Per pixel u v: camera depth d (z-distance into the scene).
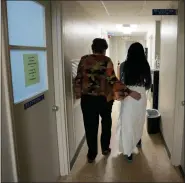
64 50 2.27
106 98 2.47
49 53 1.97
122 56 10.23
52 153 2.09
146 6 3.27
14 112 1.26
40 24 1.74
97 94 2.40
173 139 2.51
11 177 1.17
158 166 2.57
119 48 10.20
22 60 1.39
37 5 1.67
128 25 5.66
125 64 2.54
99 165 2.62
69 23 2.52
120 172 2.46
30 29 1.53
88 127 2.55
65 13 2.34
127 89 2.45
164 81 3.31
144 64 2.48
